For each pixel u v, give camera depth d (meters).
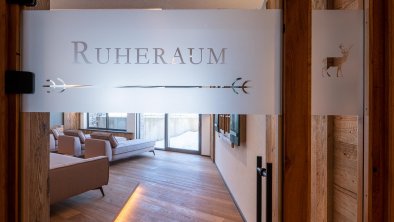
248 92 0.87
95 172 3.49
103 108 0.90
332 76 0.85
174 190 3.93
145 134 7.96
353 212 0.92
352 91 0.85
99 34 0.90
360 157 0.84
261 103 0.86
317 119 1.08
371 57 0.81
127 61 0.90
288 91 0.79
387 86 0.79
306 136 0.78
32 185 1.00
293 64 0.79
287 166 0.78
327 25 0.86
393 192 0.78
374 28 0.81
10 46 0.83
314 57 0.85
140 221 2.87
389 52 0.79
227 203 3.42
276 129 0.88
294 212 0.78
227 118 3.77
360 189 0.83
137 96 0.90
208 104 0.88
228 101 0.88
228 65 0.88
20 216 0.85
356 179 0.91
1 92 0.80
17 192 0.84
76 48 0.90
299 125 0.78
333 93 0.85
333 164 1.06
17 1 0.84
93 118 8.79
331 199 1.06
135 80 0.90
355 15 0.85
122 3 2.40
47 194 1.10
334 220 1.05
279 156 0.82
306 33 0.79
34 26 0.89
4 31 0.81
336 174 1.04
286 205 0.78
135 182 4.30
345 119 0.98
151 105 0.90
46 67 0.89
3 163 0.80
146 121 7.93
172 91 0.89
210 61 0.89
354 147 0.92
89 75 0.90
